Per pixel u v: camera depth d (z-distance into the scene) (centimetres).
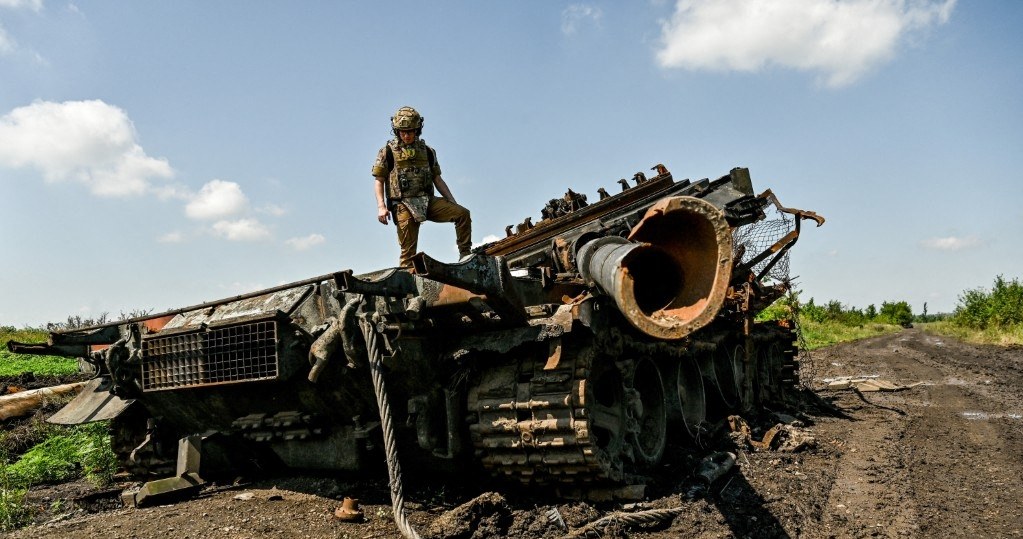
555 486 671
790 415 1202
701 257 499
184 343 701
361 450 716
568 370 620
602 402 721
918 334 3962
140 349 775
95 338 827
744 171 937
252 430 751
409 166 773
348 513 622
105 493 789
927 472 806
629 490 659
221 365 681
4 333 2030
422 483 740
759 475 779
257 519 632
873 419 1193
